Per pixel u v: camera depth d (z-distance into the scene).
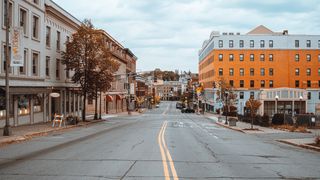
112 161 14.09
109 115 72.44
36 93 35.75
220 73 94.81
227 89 75.75
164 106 169.62
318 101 94.69
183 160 14.64
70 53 43.81
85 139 23.73
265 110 79.12
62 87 45.12
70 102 49.41
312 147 20.09
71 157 15.16
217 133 32.50
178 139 24.47
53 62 42.69
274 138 28.12
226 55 94.75
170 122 51.12
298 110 80.44
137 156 15.50
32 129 29.83
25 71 34.97
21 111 34.31
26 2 34.88
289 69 95.12
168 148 18.70
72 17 49.59
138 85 131.62
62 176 11.15
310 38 95.31
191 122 53.09
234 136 29.38
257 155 16.86
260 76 94.94
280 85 94.94
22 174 11.48
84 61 44.66
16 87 32.41
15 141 21.81
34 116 37.28
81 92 47.28
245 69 94.75
